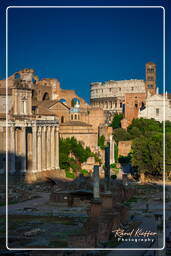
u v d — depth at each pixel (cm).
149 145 16950
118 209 9456
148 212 11294
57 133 19200
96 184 8919
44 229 9612
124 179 15512
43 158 18162
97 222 8600
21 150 17388
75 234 8850
